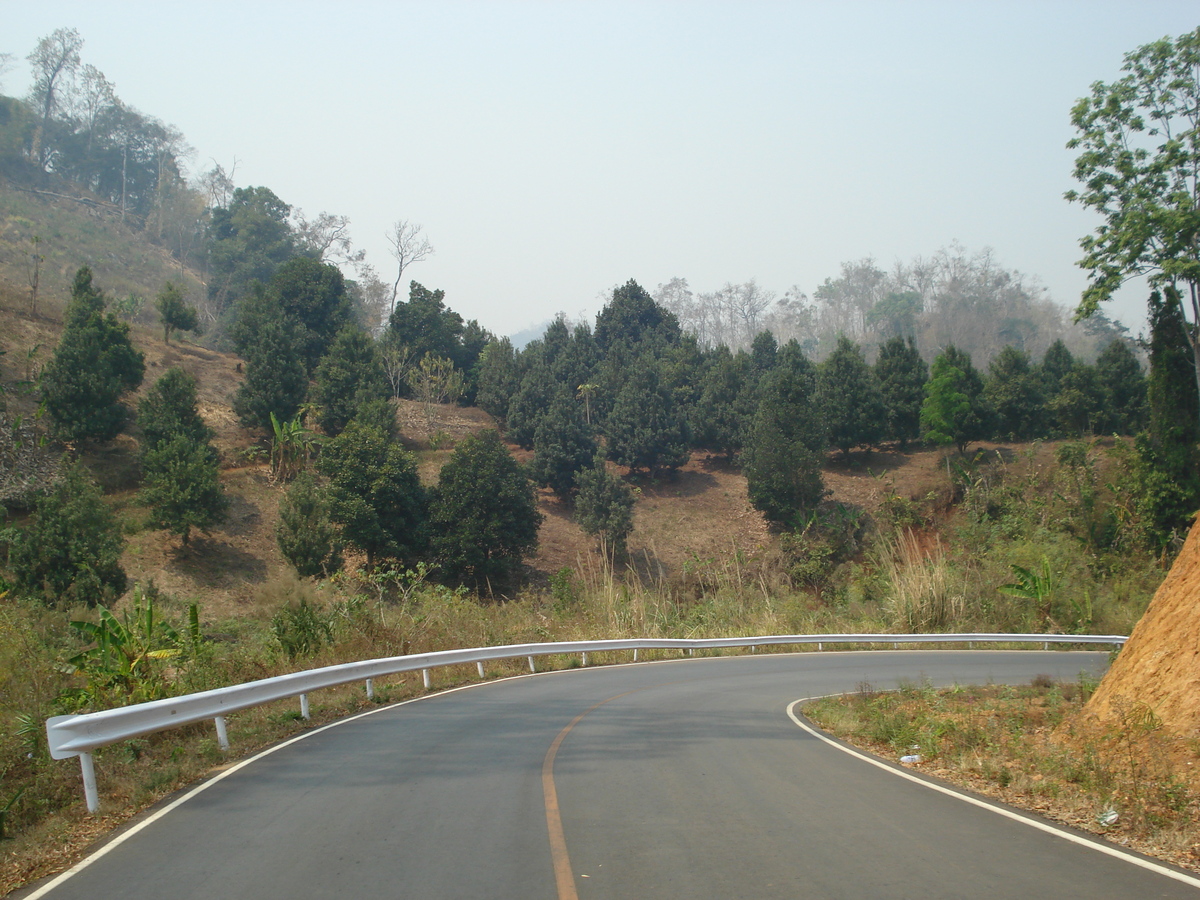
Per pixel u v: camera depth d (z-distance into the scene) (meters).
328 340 76.75
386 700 15.16
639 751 10.04
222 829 6.50
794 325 144.88
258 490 54.19
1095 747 9.20
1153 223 37.62
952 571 41.62
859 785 8.35
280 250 109.62
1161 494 46.09
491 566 47.12
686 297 147.75
